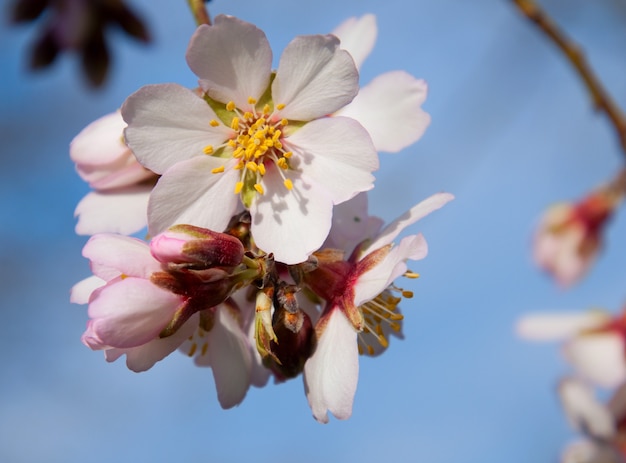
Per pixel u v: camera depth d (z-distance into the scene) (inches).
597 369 15.4
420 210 10.5
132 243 10.0
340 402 10.1
